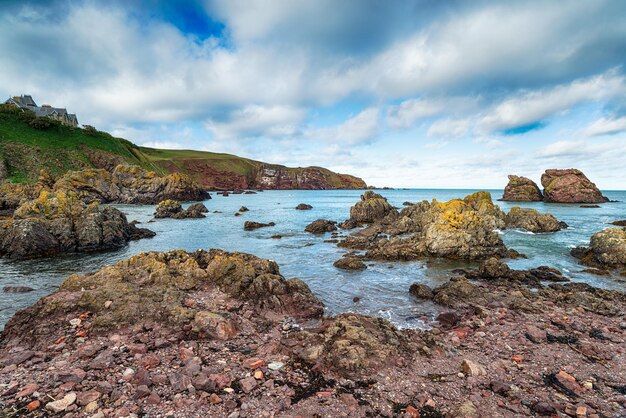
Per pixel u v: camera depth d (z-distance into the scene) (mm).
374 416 8250
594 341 13430
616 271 26516
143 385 9070
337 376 10133
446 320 15781
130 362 10633
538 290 21438
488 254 30891
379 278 24297
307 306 16859
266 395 8969
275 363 10844
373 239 39844
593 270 26484
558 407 8586
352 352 11039
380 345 11742
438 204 45625
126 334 12867
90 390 8883
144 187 106312
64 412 7980
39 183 85688
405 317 16625
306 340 12258
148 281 18562
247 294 17781
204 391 9000
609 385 9969
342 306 18328
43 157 102750
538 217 49000
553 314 16594
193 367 10273
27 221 32062
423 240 33812
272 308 16891
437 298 18891
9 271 26500
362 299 19531
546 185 111188
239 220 64312
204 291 18422
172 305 14914
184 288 18328
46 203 36406
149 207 90625
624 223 53094
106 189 99562
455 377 10312
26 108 125625
